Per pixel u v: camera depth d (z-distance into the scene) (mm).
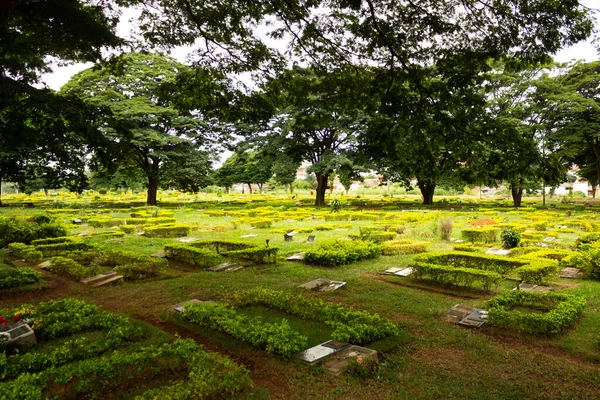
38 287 7770
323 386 3904
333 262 9984
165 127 34844
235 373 3836
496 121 6992
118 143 9008
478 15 6340
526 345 5047
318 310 5930
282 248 12805
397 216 22500
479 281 8008
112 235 15078
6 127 7590
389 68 7793
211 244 12047
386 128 7816
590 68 30422
